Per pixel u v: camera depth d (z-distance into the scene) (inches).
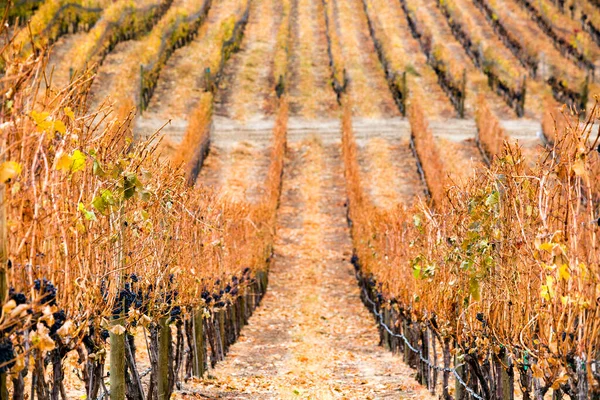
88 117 358.3
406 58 3385.8
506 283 424.2
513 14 3914.9
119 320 414.3
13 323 276.7
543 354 367.9
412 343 794.2
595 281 324.5
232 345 979.3
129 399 470.0
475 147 2373.3
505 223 434.9
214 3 4003.4
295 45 3693.4
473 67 3294.8
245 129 2576.3
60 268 347.3
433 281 563.2
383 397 660.7
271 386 700.0
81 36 2586.1
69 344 352.8
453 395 654.5
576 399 347.3
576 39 3356.3
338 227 1899.6
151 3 3117.6
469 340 502.9
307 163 2368.4
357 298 1359.5
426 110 2778.1
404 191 2041.1
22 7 2139.5
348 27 4008.4
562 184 355.6
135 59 2618.1
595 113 335.9
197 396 633.0
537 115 2726.4
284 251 1713.8
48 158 337.7
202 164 2175.2
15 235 307.3
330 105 2896.2
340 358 895.7
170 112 2534.5
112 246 404.2
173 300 530.9
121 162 374.0
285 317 1206.3
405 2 4259.4
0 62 275.1
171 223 520.1
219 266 832.9
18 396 309.3
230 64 3284.9
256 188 2075.5
